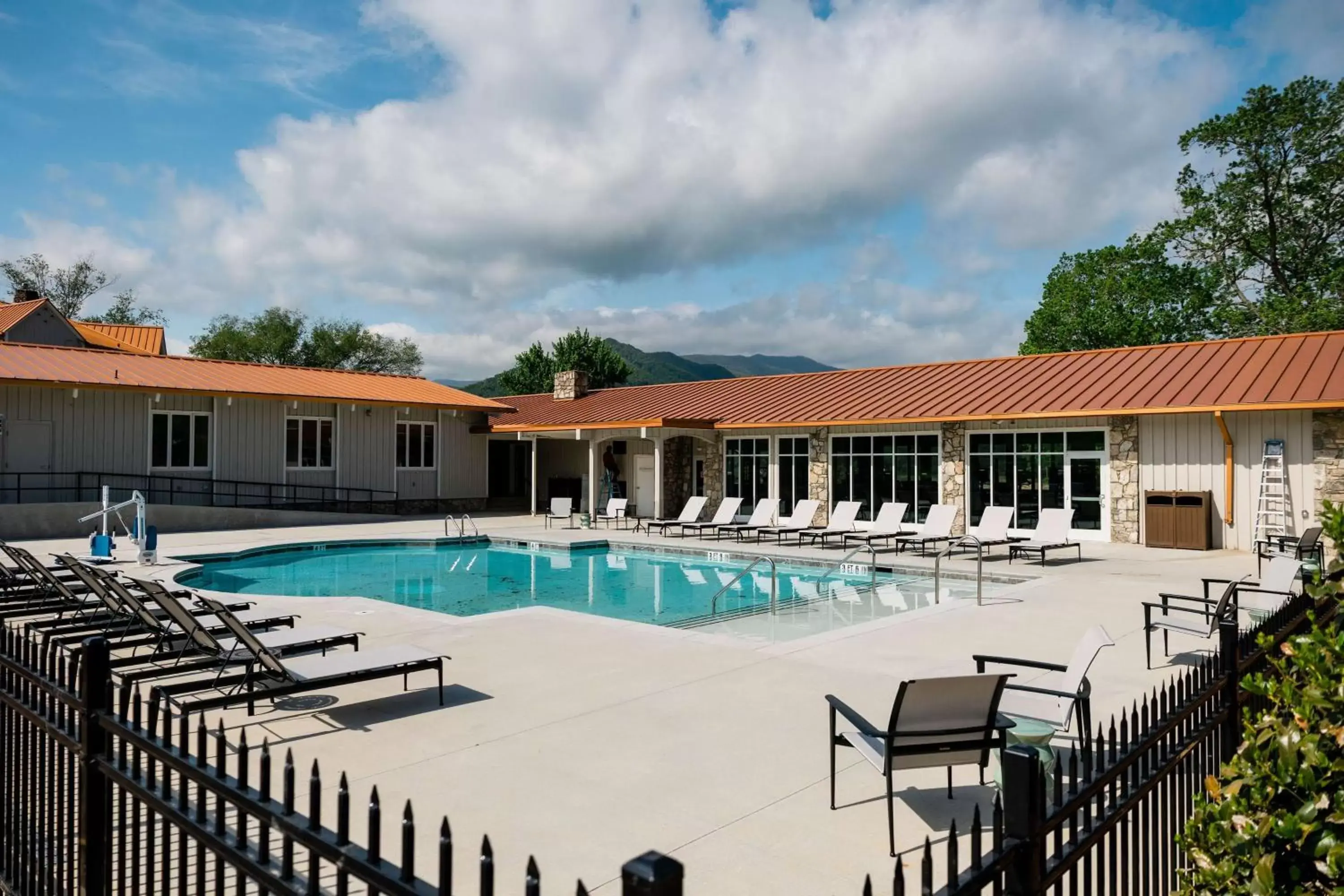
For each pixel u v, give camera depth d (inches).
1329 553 620.7
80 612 379.2
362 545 823.1
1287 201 1390.3
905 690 163.2
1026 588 514.9
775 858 157.9
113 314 2261.3
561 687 279.7
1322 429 672.4
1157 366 834.8
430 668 261.1
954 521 874.8
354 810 178.7
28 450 863.7
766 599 565.3
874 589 593.6
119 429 925.2
